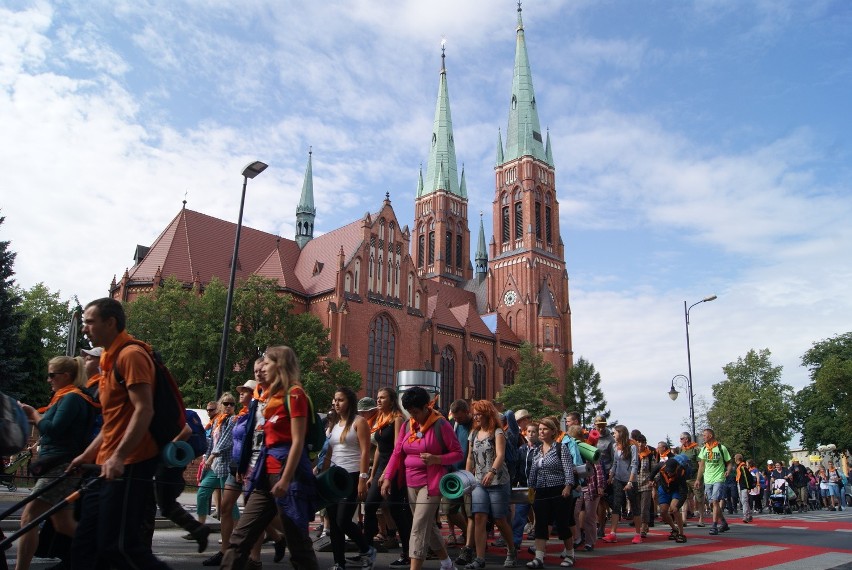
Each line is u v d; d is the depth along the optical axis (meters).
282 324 55.75
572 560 11.74
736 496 32.81
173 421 6.42
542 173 113.12
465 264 124.94
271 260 74.19
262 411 8.06
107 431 6.39
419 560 8.68
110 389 6.36
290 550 7.05
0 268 44.03
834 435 78.19
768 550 14.49
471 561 11.80
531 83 117.88
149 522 8.21
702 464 19.78
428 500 8.94
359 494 10.49
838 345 88.81
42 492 6.28
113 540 5.93
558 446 11.79
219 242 72.06
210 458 13.02
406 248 78.88
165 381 6.44
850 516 30.56
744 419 83.25
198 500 12.76
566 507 11.68
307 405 7.18
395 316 75.56
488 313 108.44
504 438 11.19
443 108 129.38
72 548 6.15
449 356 89.31
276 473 7.09
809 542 16.62
